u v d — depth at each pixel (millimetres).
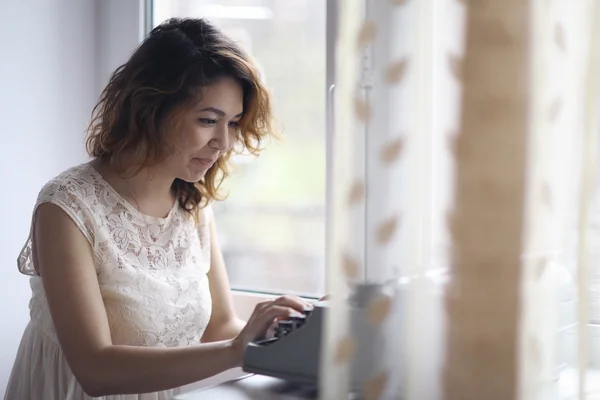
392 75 922
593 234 999
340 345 946
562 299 1028
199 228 1720
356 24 924
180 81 1455
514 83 891
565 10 943
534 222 908
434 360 968
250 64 1525
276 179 1935
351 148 931
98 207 1506
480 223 906
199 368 1323
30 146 1923
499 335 913
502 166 899
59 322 1407
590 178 911
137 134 1509
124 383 1350
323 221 1883
